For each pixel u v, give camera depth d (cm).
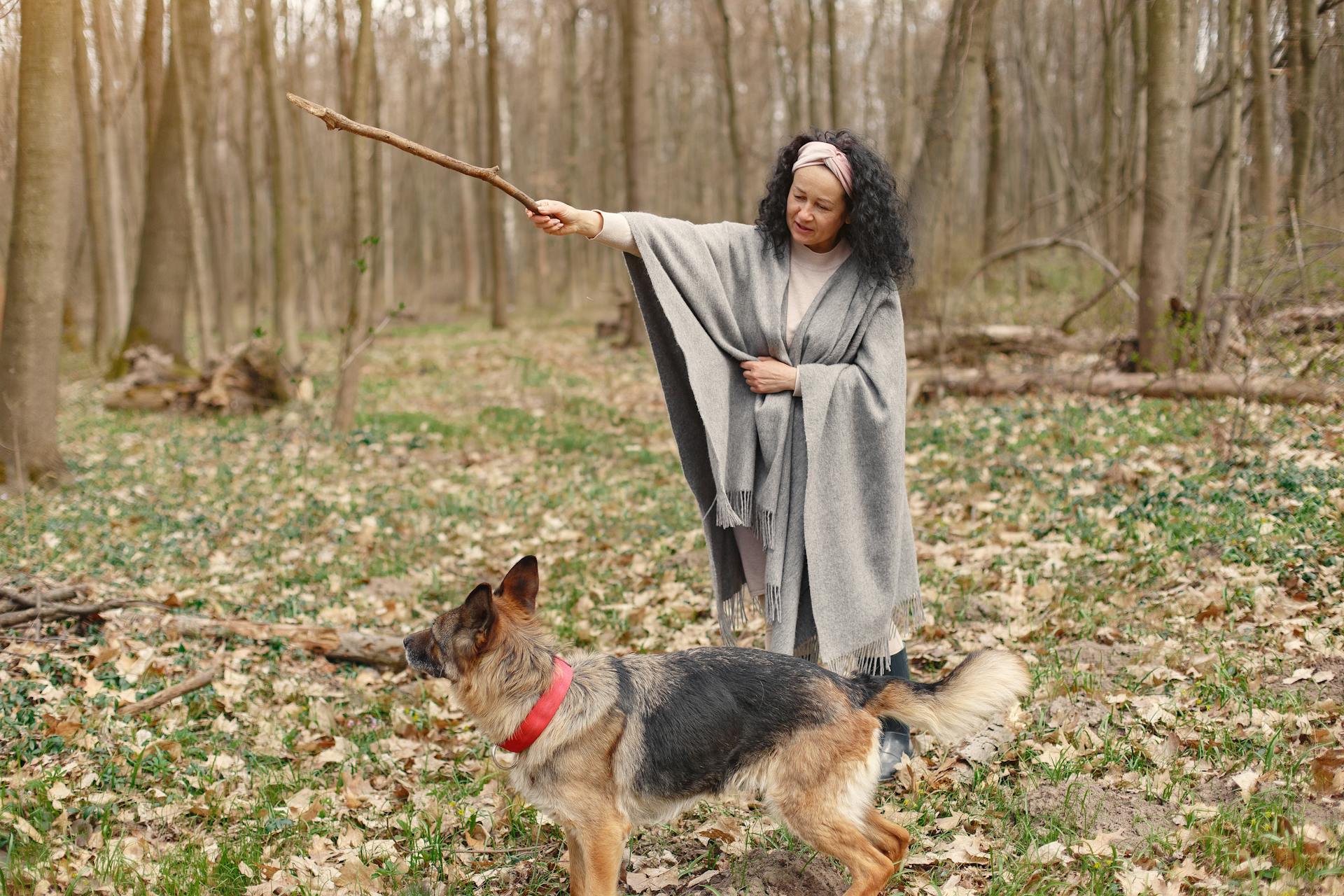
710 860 353
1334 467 655
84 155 1856
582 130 4166
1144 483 694
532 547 752
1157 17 1030
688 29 3750
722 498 352
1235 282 1006
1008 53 2900
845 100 3888
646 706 313
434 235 4922
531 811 389
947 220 1314
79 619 544
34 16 873
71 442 1150
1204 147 1912
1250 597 487
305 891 340
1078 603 523
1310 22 1201
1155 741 380
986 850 335
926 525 699
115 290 1886
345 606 628
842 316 354
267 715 480
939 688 317
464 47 3738
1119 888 306
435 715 478
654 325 367
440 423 1238
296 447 1113
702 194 3859
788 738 308
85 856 364
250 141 2144
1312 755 355
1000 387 1128
